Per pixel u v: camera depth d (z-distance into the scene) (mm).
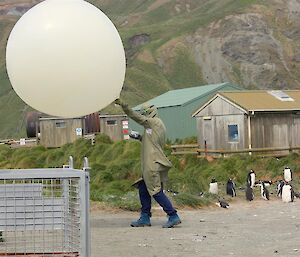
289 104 38719
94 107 7672
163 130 14094
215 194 21922
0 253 7184
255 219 15805
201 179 25594
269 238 12297
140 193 14422
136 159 28078
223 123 38938
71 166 8586
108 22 7539
